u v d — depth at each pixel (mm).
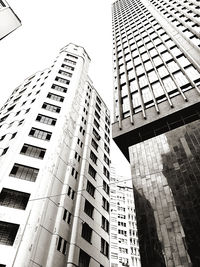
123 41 47688
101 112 47250
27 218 20406
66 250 21906
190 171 15852
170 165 17266
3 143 28219
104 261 25734
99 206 29844
